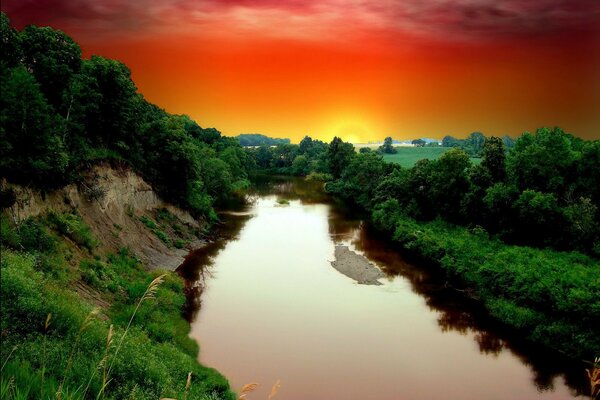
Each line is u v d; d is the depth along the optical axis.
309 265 47.84
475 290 41.50
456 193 62.50
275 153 192.12
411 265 49.19
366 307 36.84
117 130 46.28
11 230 26.19
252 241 58.00
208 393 22.03
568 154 53.94
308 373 26.34
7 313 18.30
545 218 47.38
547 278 34.50
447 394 24.91
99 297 28.33
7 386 8.63
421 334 32.31
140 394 17.48
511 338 32.12
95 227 37.75
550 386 26.05
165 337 27.31
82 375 15.79
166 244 48.50
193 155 59.72
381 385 25.50
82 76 39.12
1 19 30.72
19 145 28.14
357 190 98.12
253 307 35.84
